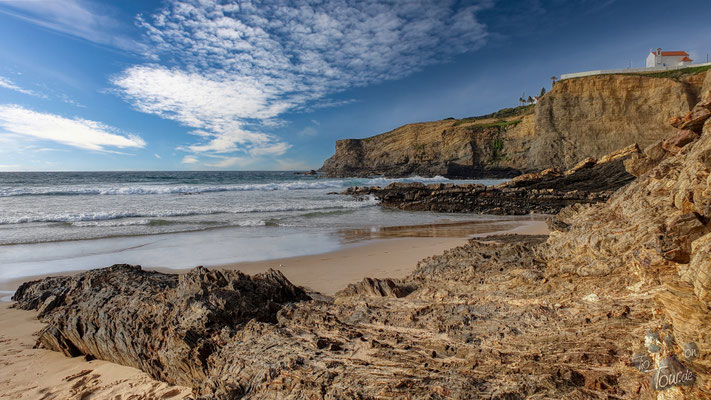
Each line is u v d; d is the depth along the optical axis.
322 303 5.66
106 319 5.76
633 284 4.07
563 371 3.18
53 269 11.66
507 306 4.44
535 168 73.25
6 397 4.70
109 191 37.69
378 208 30.97
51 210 24.83
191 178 79.19
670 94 63.81
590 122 68.88
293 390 3.58
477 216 26.39
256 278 6.71
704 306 2.49
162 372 5.14
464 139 89.06
